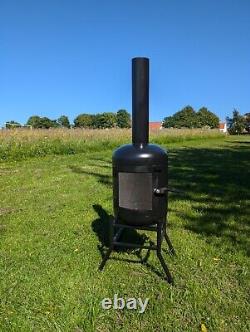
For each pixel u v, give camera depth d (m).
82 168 10.65
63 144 15.40
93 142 17.17
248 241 4.48
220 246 4.34
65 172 9.84
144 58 3.54
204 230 4.89
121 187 3.53
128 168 3.45
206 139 31.17
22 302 3.19
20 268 3.78
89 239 4.60
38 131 16.95
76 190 7.41
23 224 5.17
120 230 4.03
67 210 5.89
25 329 2.83
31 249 4.29
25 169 10.45
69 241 4.53
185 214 5.62
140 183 3.46
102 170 10.23
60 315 3.01
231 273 3.71
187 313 3.05
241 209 5.89
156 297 3.29
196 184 8.09
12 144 13.54
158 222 3.56
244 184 8.14
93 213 5.72
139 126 3.59
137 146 3.57
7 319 2.95
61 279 3.55
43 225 5.13
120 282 3.54
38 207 6.08
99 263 3.91
